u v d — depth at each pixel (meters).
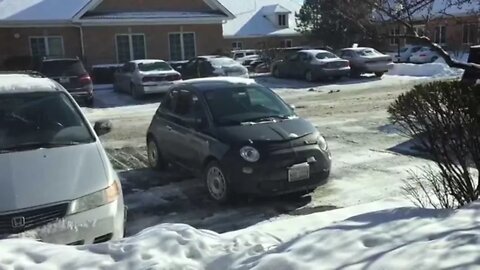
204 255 3.88
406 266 3.03
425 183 6.76
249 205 6.64
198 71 22.45
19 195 4.21
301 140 6.70
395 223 3.91
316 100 17.69
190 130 7.29
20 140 5.04
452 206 4.97
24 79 6.04
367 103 16.30
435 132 4.69
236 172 6.37
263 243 4.26
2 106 5.45
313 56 24.31
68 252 3.81
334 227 3.98
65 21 26.97
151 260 3.68
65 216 4.27
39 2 28.08
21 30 26.88
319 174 6.70
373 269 3.06
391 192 6.81
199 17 29.19
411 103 4.81
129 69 20.70
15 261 3.61
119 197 4.74
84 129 5.42
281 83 24.17
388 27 4.57
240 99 7.43
